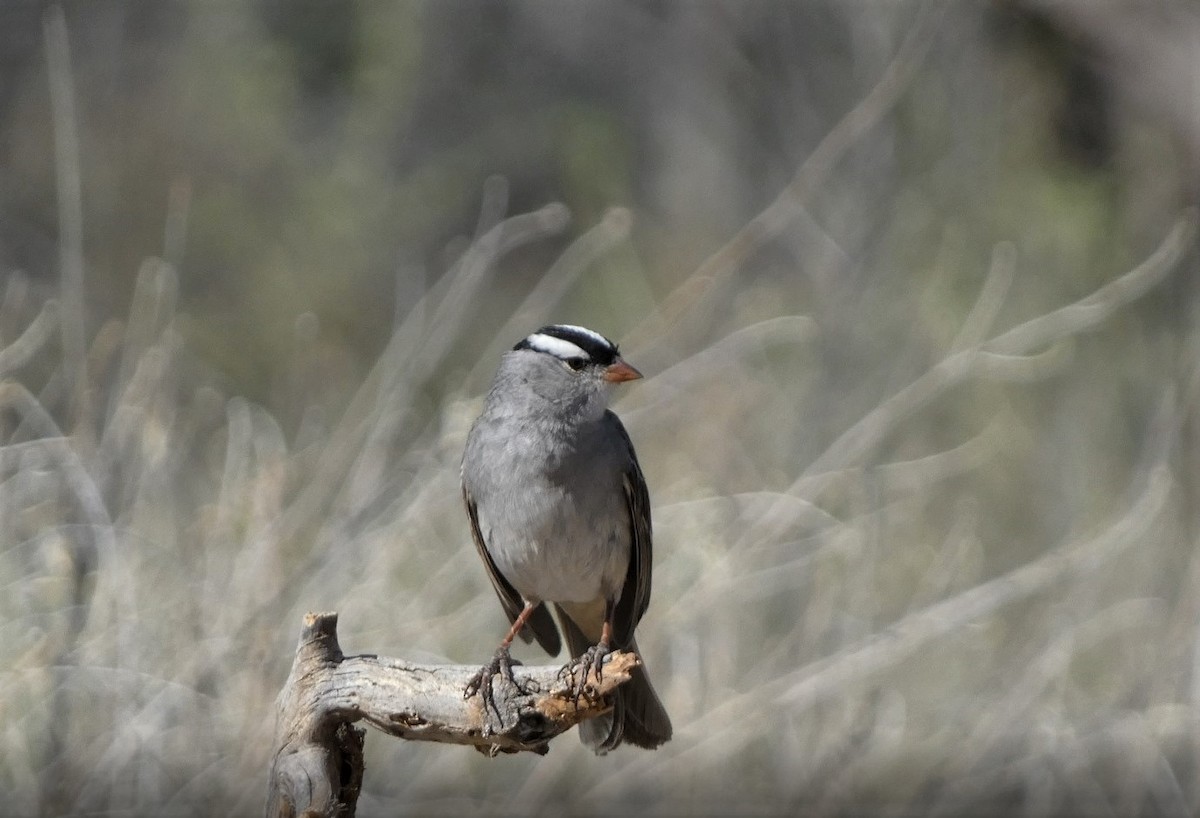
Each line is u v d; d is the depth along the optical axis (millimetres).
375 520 11445
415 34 21391
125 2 20609
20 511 10500
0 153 19062
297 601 10844
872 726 11977
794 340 15688
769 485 13438
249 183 19859
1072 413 16047
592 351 8164
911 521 13977
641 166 22078
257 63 20641
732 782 11422
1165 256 14688
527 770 11484
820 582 12398
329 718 6711
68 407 11453
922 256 16922
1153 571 13695
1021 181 18016
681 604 11461
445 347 12648
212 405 14008
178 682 10109
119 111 19922
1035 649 12602
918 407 13977
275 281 18672
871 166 16922
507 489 8195
